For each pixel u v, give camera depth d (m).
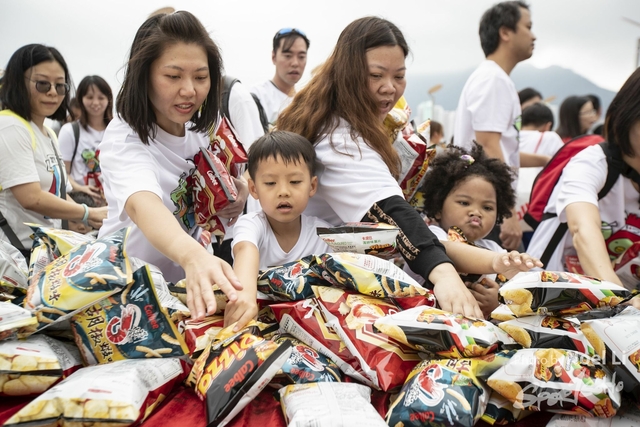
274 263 1.80
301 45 3.96
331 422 1.15
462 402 1.22
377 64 1.84
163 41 1.63
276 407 1.35
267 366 1.28
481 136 3.16
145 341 1.41
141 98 1.67
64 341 1.51
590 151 2.29
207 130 1.90
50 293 1.38
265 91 4.04
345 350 1.46
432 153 2.16
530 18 3.25
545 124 5.11
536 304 1.36
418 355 1.44
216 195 1.76
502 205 2.33
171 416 1.30
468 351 1.31
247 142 2.89
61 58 2.61
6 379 1.28
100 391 1.20
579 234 2.09
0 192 2.50
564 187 2.28
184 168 1.84
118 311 1.42
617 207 2.27
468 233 2.20
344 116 1.88
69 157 4.26
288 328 1.54
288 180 1.74
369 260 1.53
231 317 1.48
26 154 2.49
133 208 1.57
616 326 1.30
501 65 3.31
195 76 1.68
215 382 1.28
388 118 2.05
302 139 1.79
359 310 1.46
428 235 1.63
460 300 1.47
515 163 3.39
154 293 1.43
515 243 3.09
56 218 2.53
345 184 1.78
